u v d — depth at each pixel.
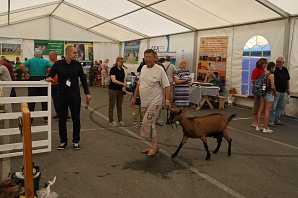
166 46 14.44
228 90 10.70
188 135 4.64
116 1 11.00
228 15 9.49
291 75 8.45
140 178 3.87
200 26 11.53
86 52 19.28
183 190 3.54
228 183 3.79
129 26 14.72
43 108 7.10
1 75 6.91
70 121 7.21
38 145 4.73
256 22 9.41
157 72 4.50
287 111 8.72
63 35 18.75
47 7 14.65
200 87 9.46
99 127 6.73
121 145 5.35
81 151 4.93
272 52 8.98
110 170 4.12
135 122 6.80
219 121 4.73
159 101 4.57
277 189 3.65
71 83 4.77
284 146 5.58
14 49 17.73
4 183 2.90
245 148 5.39
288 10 8.11
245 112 9.20
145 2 10.29
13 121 6.98
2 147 4.41
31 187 2.52
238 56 10.24
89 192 3.42
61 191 3.42
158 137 5.97
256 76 6.98
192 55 12.34
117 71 6.63
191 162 4.55
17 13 14.52
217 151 5.03
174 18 11.32
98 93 14.04
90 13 14.17
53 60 7.24
